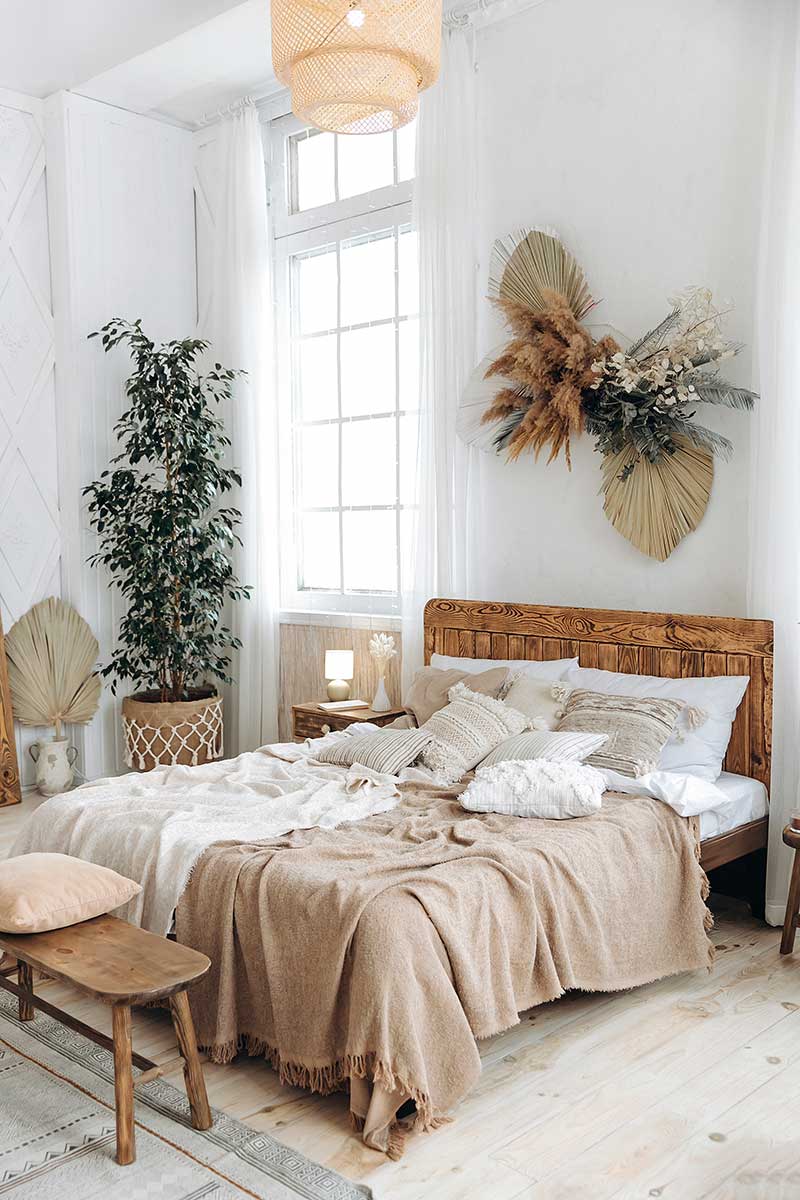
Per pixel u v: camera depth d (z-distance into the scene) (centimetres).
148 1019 313
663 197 414
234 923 284
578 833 312
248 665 584
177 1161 238
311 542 577
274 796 360
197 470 543
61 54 545
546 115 450
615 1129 250
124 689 588
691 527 407
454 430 479
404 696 499
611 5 427
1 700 549
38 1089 271
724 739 374
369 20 280
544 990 285
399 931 251
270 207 583
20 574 564
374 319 536
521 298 456
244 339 576
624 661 414
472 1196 225
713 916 390
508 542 473
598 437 435
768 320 372
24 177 559
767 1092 266
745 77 389
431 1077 251
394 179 523
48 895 270
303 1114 259
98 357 573
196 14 485
